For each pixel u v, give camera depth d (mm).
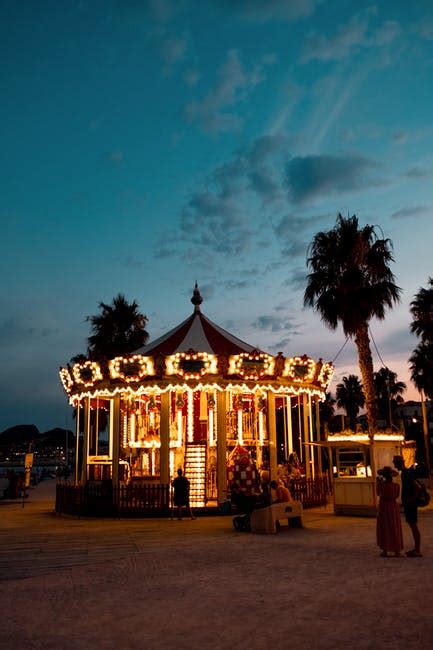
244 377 20516
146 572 10000
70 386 22672
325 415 68188
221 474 20016
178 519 18391
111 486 20016
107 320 37250
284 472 21750
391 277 26047
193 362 20062
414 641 6031
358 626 6586
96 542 13633
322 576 9297
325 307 25938
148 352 23109
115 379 20422
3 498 32750
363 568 9883
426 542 12711
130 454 23656
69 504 20781
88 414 22516
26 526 17219
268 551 11961
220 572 9852
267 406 21688
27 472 41938
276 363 20969
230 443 23344
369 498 18547
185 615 7207
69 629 6715
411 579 8914
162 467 19875
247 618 7012
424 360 42688
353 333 26078
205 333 24047
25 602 8023
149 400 23453
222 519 18391
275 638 6230
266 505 15188
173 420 23750
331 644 5992
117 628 6719
